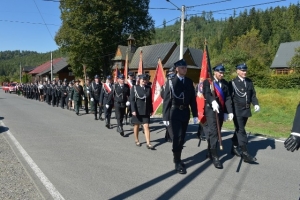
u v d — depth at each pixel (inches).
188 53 1656.0
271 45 3501.5
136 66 1697.8
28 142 313.6
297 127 109.8
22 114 582.6
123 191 178.1
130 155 260.4
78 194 173.5
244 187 184.9
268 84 1517.0
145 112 285.7
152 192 176.7
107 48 1679.4
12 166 224.5
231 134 352.5
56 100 804.6
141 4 1736.0
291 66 1750.7
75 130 390.9
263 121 491.5
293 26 3969.0
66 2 1577.3
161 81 378.0
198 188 183.2
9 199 163.3
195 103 225.9
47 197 168.7
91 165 230.2
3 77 3976.4
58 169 219.9
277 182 193.5
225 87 241.6
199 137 331.3
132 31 1760.6
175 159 218.1
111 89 413.1
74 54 1647.4
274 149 280.7
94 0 1519.4
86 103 606.5
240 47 2677.2
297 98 850.8
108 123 408.5
